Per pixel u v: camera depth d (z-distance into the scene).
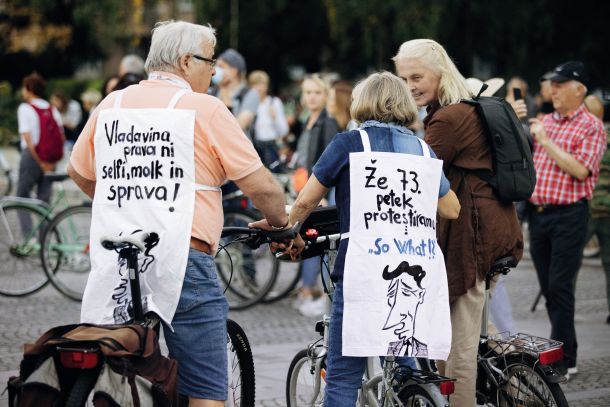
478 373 5.52
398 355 4.60
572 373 7.51
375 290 4.57
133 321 4.34
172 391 4.10
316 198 4.78
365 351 4.55
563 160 7.23
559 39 30.36
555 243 7.45
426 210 4.69
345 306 4.59
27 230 10.72
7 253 10.68
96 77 42.34
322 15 35.84
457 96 5.50
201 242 4.49
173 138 4.43
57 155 12.93
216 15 32.25
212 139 4.45
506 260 5.38
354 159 4.61
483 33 28.98
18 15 34.59
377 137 4.68
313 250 5.19
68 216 10.50
